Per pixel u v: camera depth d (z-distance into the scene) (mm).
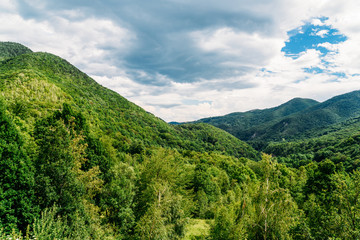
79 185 14219
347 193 12734
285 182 33469
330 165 27828
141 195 25250
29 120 39875
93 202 19406
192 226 28000
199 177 41438
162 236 15031
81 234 11945
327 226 12461
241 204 16250
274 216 14555
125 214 19500
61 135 14766
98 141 32625
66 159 14172
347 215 12320
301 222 13375
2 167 11156
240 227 14258
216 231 15500
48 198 12102
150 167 29250
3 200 10539
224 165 69062
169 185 26203
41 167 13203
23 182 11625
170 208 19641
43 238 9023
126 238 18938
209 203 36031
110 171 26875
